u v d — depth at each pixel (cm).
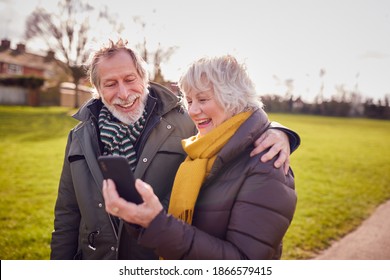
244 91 160
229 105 156
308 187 773
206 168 162
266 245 145
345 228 529
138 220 140
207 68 158
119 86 197
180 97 210
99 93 208
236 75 160
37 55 4528
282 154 155
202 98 161
